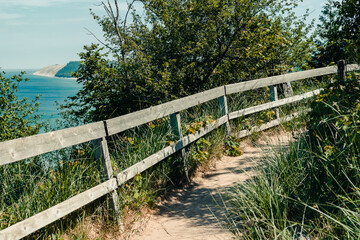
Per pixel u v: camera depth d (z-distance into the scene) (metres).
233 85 7.42
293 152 4.42
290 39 10.68
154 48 10.02
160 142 5.54
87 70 8.87
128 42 9.80
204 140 6.36
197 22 9.48
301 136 4.99
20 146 3.15
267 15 9.97
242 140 7.54
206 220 4.29
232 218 4.08
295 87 11.31
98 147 4.20
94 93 8.96
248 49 9.54
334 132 4.33
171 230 4.21
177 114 5.77
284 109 8.77
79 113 9.15
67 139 3.65
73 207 3.60
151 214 4.76
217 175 5.97
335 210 3.38
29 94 148.50
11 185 3.82
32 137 3.27
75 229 3.82
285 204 3.51
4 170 3.80
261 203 3.64
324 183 3.65
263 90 9.78
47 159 4.35
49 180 3.94
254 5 9.00
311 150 4.23
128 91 9.13
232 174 5.82
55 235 3.59
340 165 3.58
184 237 3.92
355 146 3.69
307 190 3.73
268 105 8.02
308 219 3.44
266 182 3.95
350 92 4.56
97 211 4.20
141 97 9.19
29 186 3.80
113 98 9.05
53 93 167.62
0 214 3.39
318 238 3.04
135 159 5.01
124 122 4.53
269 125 7.95
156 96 9.29
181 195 5.38
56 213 3.39
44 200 3.68
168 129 6.04
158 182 5.42
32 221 3.13
